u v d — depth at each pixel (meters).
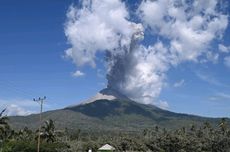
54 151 139.38
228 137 191.38
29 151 128.38
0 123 144.62
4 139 144.00
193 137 197.62
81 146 177.75
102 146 194.25
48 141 154.50
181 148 192.25
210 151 189.75
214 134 199.12
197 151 190.12
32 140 141.00
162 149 198.12
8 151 125.38
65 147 155.38
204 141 191.88
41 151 131.38
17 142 129.38
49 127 160.25
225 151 188.25
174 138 194.25
